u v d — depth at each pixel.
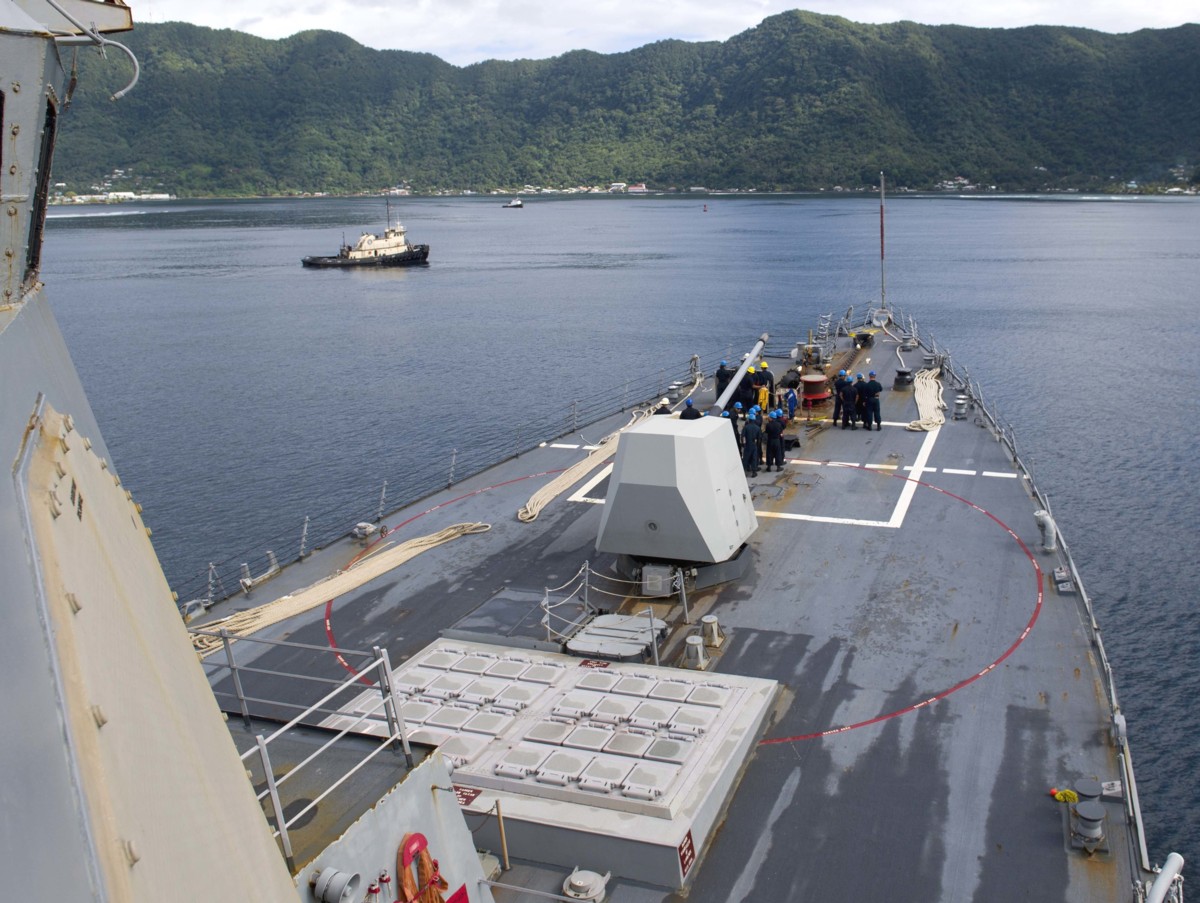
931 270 115.38
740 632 15.91
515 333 79.88
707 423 17.84
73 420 5.47
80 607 4.08
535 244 170.75
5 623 3.37
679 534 16.95
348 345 76.00
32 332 5.15
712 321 83.31
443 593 17.83
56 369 5.57
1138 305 85.31
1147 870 10.50
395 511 22.45
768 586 17.56
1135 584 29.47
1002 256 128.75
